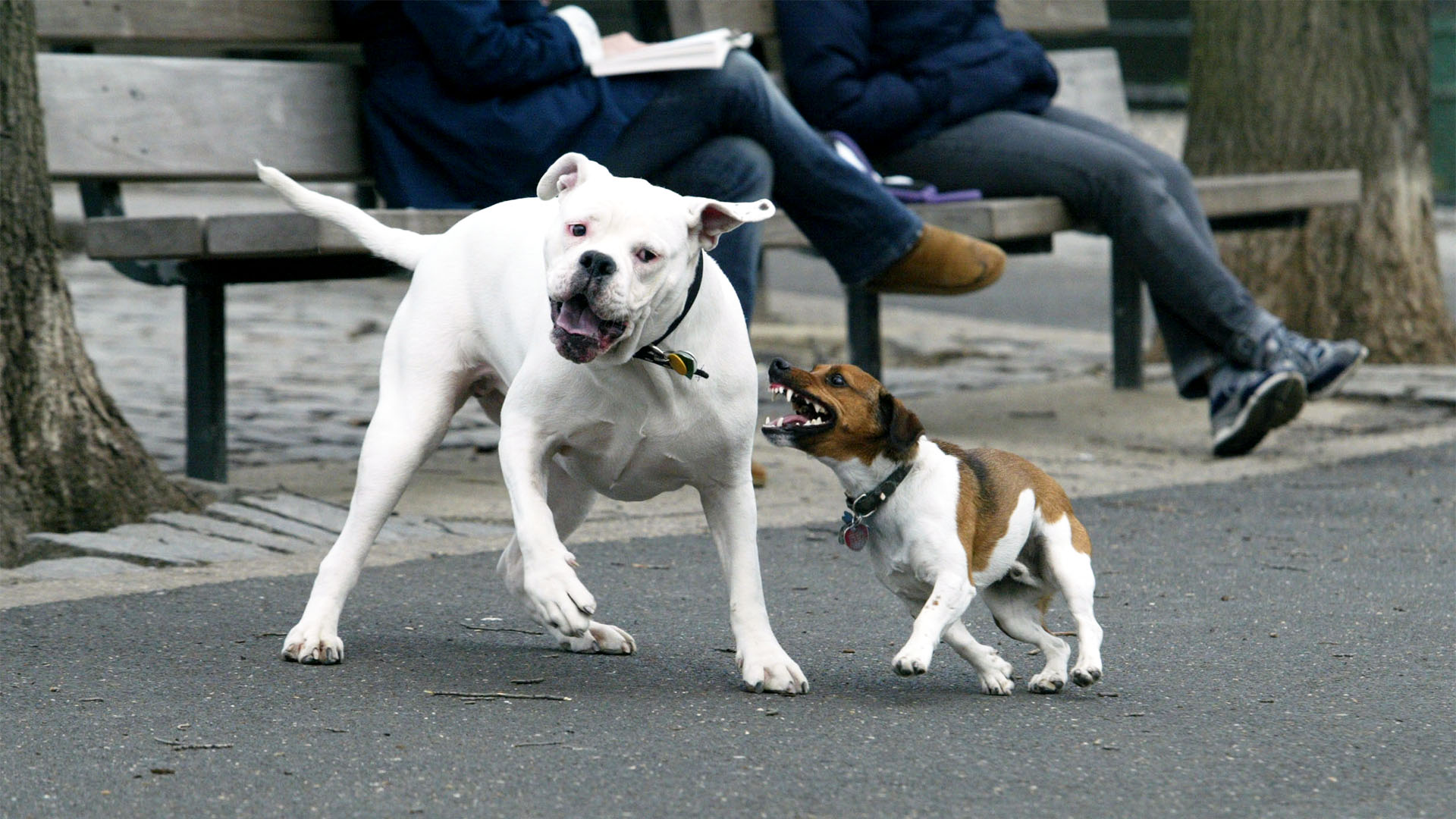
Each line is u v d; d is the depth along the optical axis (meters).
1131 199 13.09
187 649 7.34
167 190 33.16
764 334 20.59
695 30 13.52
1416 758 5.89
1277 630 7.92
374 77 11.41
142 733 6.10
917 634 6.50
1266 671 7.16
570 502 7.94
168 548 9.35
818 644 7.71
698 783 5.56
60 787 5.50
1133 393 16.20
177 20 11.39
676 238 6.48
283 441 13.71
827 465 6.89
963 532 6.71
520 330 7.09
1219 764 5.83
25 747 5.91
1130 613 8.31
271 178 7.91
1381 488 11.86
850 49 13.78
